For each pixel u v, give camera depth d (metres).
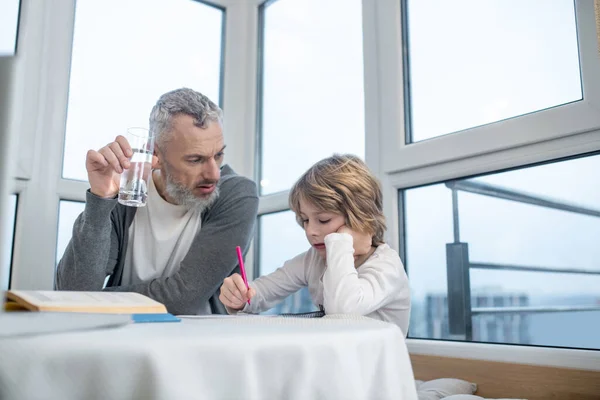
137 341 0.44
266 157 2.07
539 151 1.20
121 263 1.32
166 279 1.21
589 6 1.15
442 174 1.40
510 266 1.26
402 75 1.56
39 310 0.56
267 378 0.50
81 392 0.41
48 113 1.65
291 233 1.87
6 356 0.39
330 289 0.98
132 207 1.32
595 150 1.12
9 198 0.39
